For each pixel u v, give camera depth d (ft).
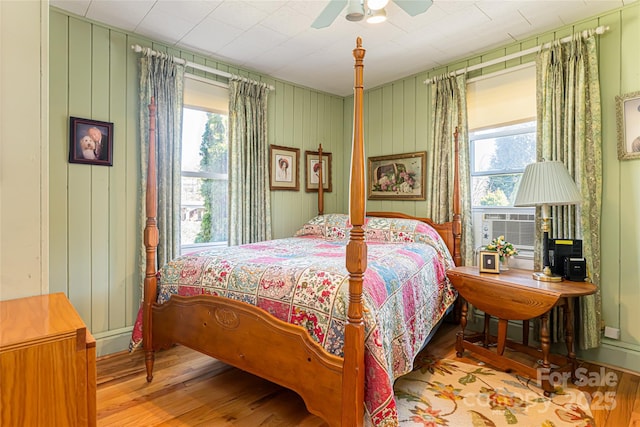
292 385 5.17
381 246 8.99
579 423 5.77
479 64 10.11
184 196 10.34
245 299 5.94
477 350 8.20
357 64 4.73
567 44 8.43
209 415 6.13
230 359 5.96
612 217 8.00
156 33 9.06
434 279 8.22
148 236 7.38
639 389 6.93
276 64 11.09
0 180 3.67
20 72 3.77
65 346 2.89
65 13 8.01
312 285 5.36
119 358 8.49
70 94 8.16
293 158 12.84
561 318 8.36
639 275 7.66
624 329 7.85
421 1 5.63
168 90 9.43
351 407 4.55
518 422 5.78
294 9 7.92
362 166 4.71
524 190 7.79
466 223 10.24
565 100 8.43
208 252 7.88
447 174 10.84
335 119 14.35
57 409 2.86
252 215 11.36
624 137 7.79
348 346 4.62
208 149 10.79
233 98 10.88
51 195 7.96
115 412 6.18
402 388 6.93
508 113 9.65
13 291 3.77
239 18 8.30
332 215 12.20
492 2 7.64
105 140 8.64
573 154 8.26
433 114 11.07
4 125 3.68
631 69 7.73
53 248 7.98
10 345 2.64
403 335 5.88
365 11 5.98
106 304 8.74
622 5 7.75
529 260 9.37
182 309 6.73
